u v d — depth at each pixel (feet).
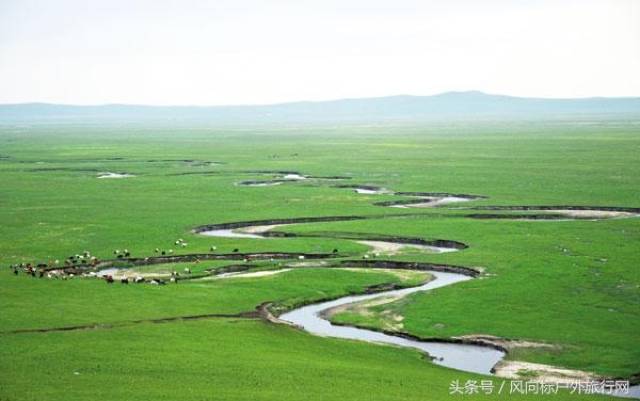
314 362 225.56
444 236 412.36
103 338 244.63
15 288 306.14
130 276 339.98
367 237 419.54
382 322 275.80
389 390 201.46
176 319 271.69
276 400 191.31
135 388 199.11
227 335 252.42
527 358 237.45
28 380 204.64
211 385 202.18
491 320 271.69
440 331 263.49
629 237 399.03
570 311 278.67
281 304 297.12
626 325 262.88
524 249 377.50
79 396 192.95
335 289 316.40
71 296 296.51
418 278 334.65
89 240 415.03
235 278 333.62
